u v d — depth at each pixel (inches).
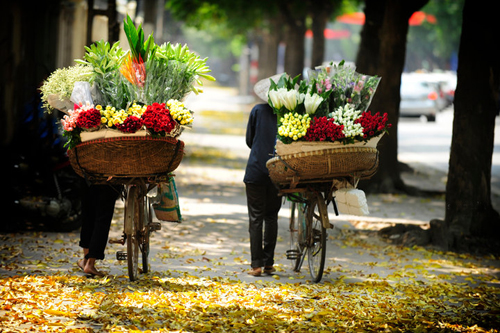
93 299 343.3
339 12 1958.7
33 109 560.1
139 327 304.7
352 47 4576.8
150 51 368.2
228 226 595.5
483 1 550.6
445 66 4087.1
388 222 653.9
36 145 538.0
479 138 559.5
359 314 343.6
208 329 304.8
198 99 3061.0
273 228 429.7
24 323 301.6
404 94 1929.1
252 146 423.8
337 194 392.8
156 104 355.9
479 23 552.4
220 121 1945.1
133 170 362.3
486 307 373.1
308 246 422.3
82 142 355.3
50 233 522.3
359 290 398.9
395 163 847.7
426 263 493.0
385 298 382.3
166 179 380.5
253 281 413.1
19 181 531.8
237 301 354.3
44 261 430.6
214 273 428.1
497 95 565.3
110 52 370.0
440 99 2293.3
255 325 314.0
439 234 566.3
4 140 670.5
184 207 679.1
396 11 797.9
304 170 378.6
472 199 560.1
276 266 453.7
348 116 377.4
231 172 974.4
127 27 363.9
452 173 565.3
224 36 2913.4
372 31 826.8
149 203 417.4
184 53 379.6
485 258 529.3
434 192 857.5
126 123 347.6
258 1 1763.0
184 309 333.7
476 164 559.5
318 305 358.0
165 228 569.6
